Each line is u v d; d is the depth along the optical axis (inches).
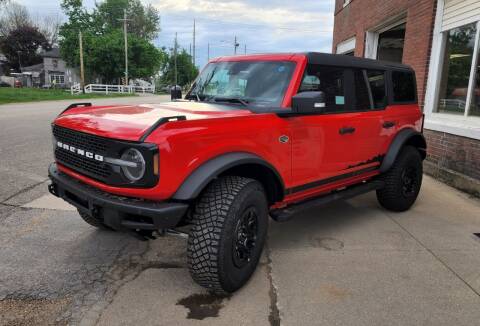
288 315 118.0
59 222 183.8
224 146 122.9
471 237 179.6
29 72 2977.4
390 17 406.3
